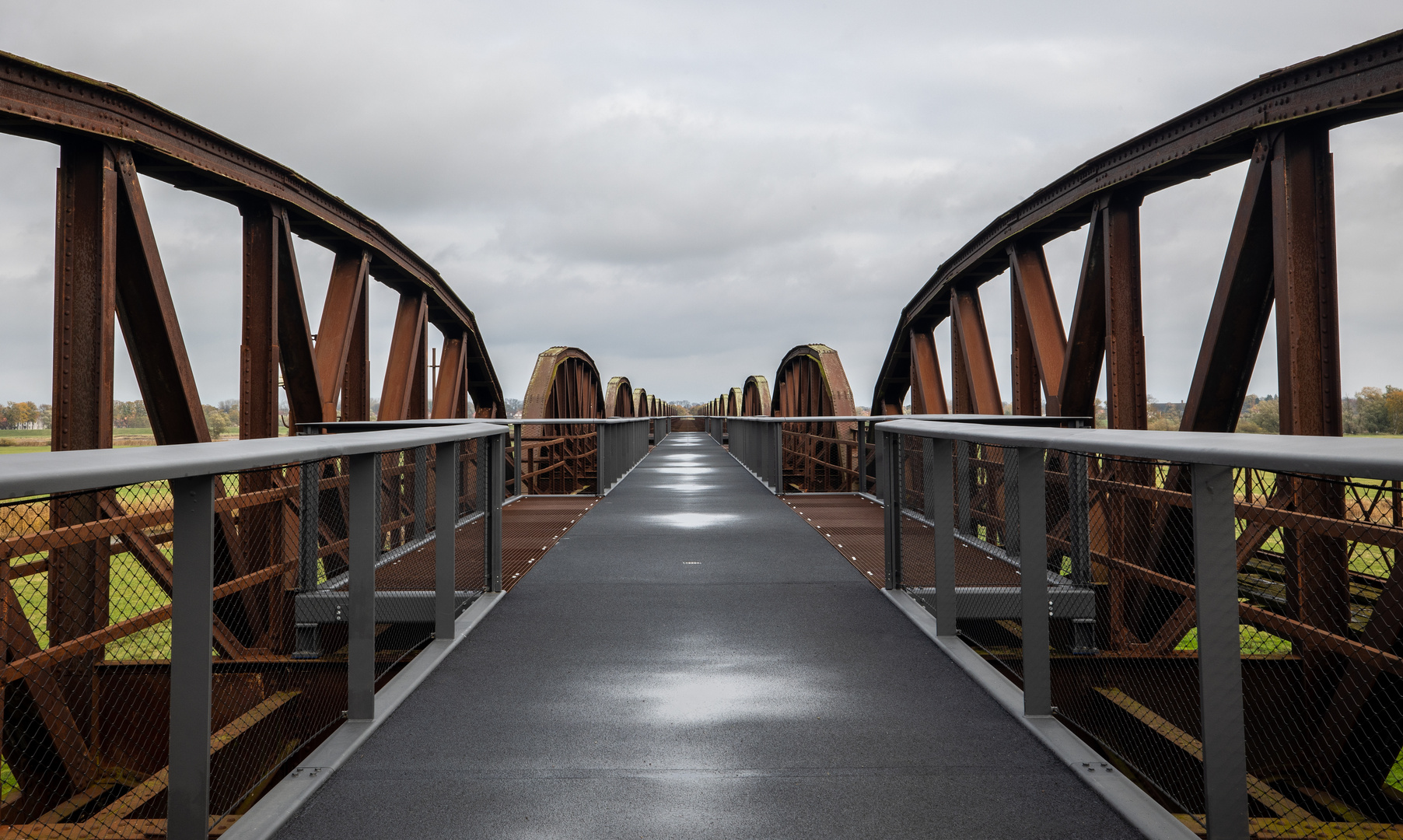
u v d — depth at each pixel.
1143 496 4.06
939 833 2.13
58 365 4.86
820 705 3.14
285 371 7.74
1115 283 6.81
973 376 11.19
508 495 12.56
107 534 2.88
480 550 6.65
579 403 23.83
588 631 4.25
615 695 3.26
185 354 5.71
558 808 2.29
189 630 1.90
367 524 2.88
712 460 22.59
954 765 2.56
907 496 6.51
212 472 1.83
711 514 9.35
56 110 4.76
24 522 2.49
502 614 4.61
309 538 4.58
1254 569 4.97
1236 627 1.85
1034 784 2.42
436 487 3.98
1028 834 2.12
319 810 2.28
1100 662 4.40
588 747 2.73
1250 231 5.08
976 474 5.35
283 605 4.79
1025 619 2.89
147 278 5.36
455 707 3.12
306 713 4.43
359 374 9.78
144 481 1.58
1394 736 3.75
